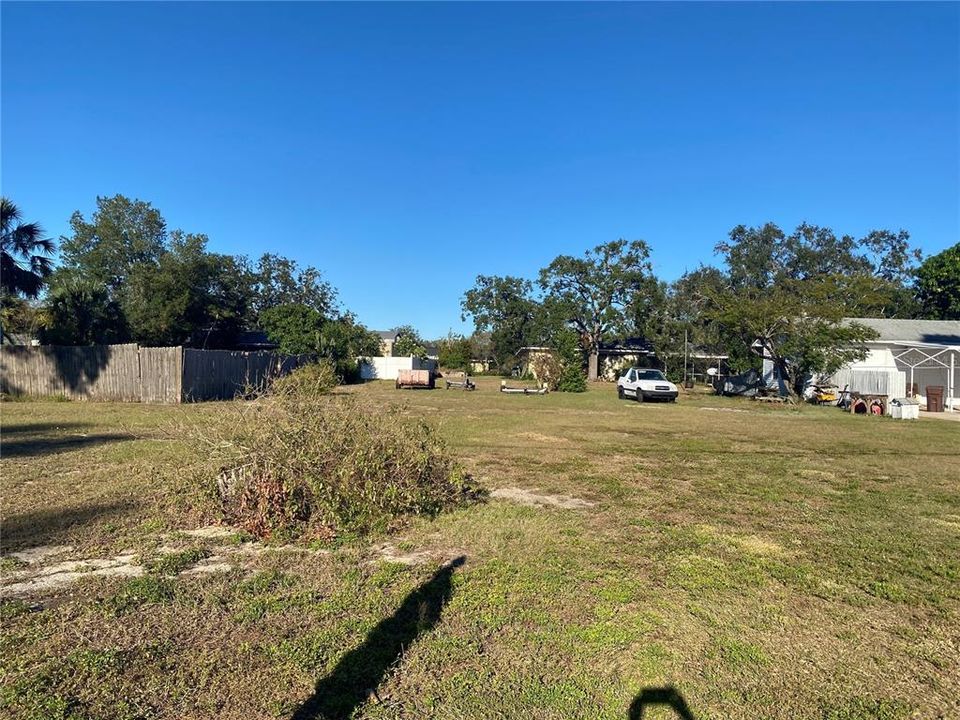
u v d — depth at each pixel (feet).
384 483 21.18
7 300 91.35
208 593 14.65
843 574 17.08
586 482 29.30
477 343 233.55
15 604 13.82
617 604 14.69
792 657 12.41
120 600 14.16
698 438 47.42
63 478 27.61
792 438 48.37
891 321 113.70
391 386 124.88
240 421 21.48
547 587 15.56
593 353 180.45
